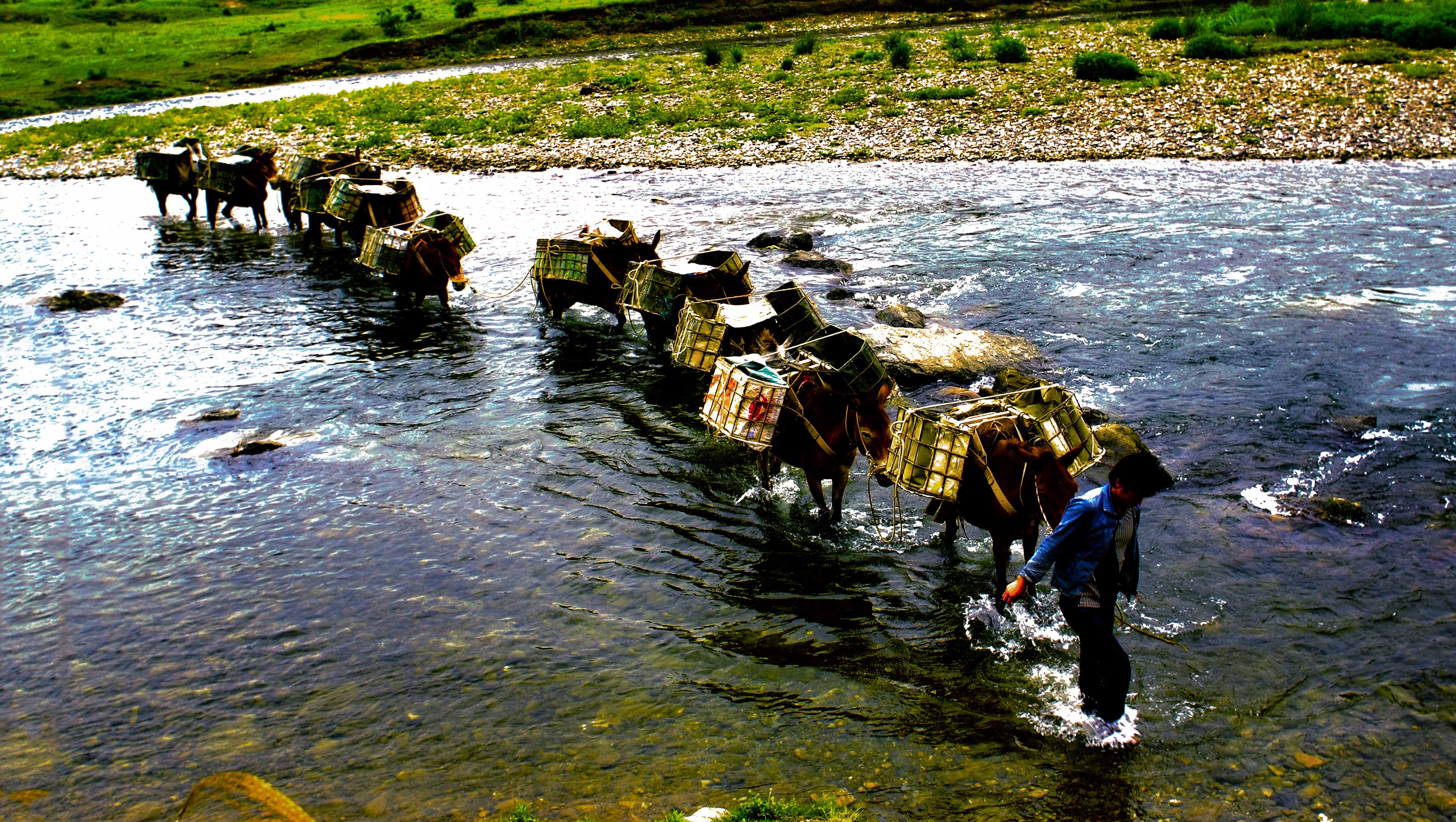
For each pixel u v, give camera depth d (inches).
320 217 843.4
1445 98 1179.9
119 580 356.2
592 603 331.9
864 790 241.8
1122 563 247.4
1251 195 892.6
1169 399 475.8
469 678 293.6
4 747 271.6
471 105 1517.0
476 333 611.8
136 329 636.1
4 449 467.8
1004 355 528.4
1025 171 1044.5
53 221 979.9
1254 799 234.7
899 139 1210.6
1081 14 2230.6
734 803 236.5
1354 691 271.7
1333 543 346.6
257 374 551.2
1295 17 1659.7
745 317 428.5
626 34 2303.2
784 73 1583.4
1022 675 285.7
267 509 403.5
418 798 244.2
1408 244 717.9
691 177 1095.0
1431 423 440.1
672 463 433.7
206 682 297.3
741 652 302.4
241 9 2842.0
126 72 2052.2
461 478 424.8
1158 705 269.9
